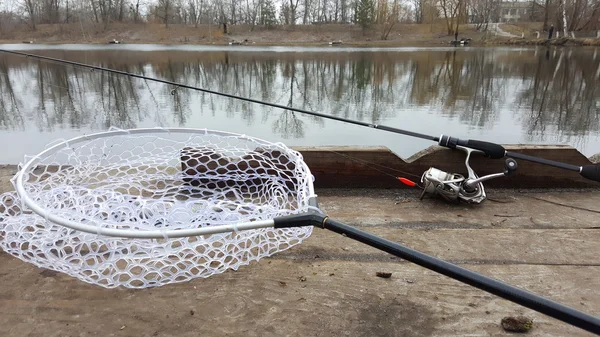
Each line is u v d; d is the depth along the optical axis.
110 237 1.79
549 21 43.84
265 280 2.27
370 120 10.02
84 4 44.62
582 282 2.27
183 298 2.13
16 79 14.84
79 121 9.27
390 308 2.09
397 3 49.59
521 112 10.82
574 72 18.47
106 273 2.24
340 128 8.78
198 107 10.70
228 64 22.00
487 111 10.94
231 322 2.00
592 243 2.61
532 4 50.97
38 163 2.64
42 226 2.26
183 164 3.20
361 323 2.00
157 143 3.83
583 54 28.09
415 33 46.78
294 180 3.12
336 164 3.34
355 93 14.03
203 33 45.53
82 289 2.18
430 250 2.54
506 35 44.72
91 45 36.72
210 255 2.34
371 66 21.77
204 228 1.73
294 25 48.56
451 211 3.03
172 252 1.94
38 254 2.12
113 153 3.48
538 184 3.40
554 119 10.07
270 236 2.22
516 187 3.41
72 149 3.17
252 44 41.78
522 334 1.94
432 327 1.98
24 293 2.14
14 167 3.55
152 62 21.56
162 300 2.12
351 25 48.16
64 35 42.75
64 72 16.62
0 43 37.41
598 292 2.20
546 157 3.35
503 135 8.86
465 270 1.58
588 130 9.14
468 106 11.64
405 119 10.14
